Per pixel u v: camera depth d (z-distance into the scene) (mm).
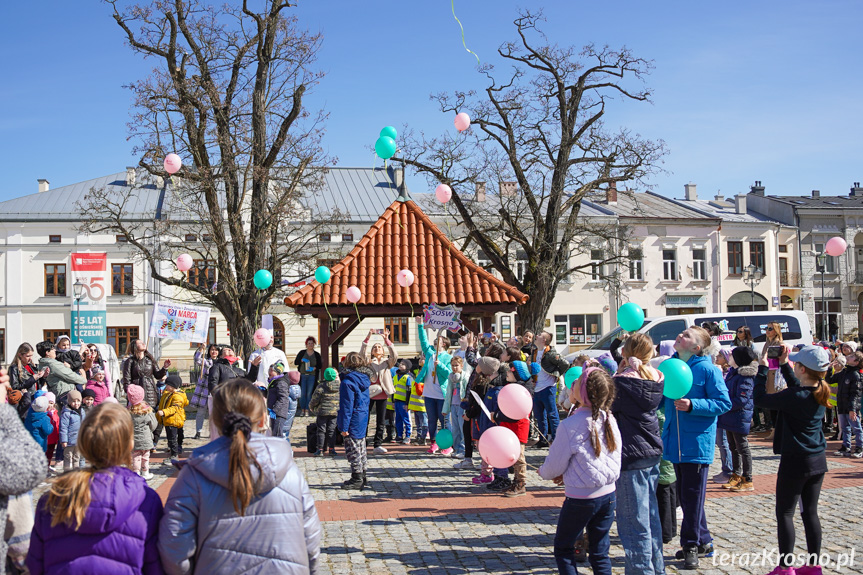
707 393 5734
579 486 4590
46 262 40906
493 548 6422
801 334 17719
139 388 10008
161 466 11211
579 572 5762
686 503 5750
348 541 6711
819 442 5254
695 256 43594
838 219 46344
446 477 10016
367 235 16750
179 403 11492
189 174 20922
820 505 7781
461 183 25781
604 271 41094
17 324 40594
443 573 5762
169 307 15047
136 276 40438
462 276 16062
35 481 3336
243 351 21297
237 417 3062
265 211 22016
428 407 12336
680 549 6230
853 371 11250
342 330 16047
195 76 20875
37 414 9547
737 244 44188
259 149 21922
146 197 42188
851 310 46344
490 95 25734
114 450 3105
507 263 26594
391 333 40625
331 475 10156
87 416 3162
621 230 28078
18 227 40688
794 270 45750
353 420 9164
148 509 3076
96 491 2977
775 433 5449
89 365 11164
